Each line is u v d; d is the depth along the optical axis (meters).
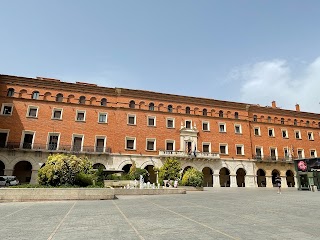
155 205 13.62
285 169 45.69
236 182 41.66
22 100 35.19
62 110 36.50
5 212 10.84
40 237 6.40
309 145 49.06
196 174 30.42
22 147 33.47
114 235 6.59
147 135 39.12
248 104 46.06
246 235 6.52
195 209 11.88
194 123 42.19
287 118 49.28
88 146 36.22
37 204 14.06
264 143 45.81
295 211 11.22
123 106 39.00
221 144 42.66
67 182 19.19
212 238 6.21
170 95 41.72
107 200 16.67
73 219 9.04
